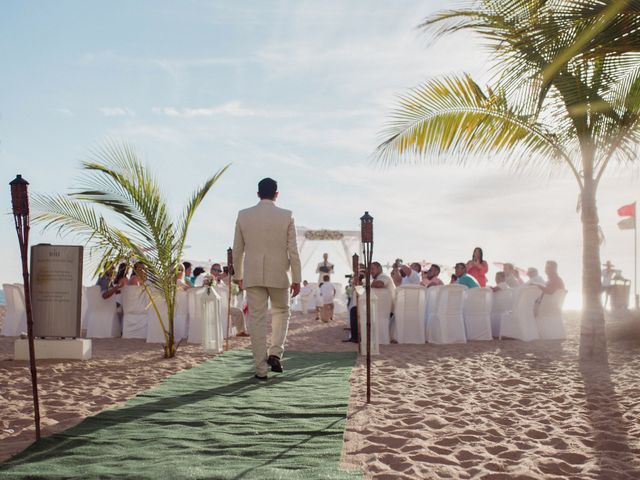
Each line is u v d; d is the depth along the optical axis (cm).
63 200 780
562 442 379
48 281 781
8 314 1147
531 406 494
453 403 504
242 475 297
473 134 807
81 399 507
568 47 460
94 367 704
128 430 393
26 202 362
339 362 755
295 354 845
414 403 501
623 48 464
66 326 780
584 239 798
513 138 795
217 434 384
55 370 678
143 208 786
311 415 441
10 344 982
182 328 1027
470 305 1055
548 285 1053
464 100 786
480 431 407
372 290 846
